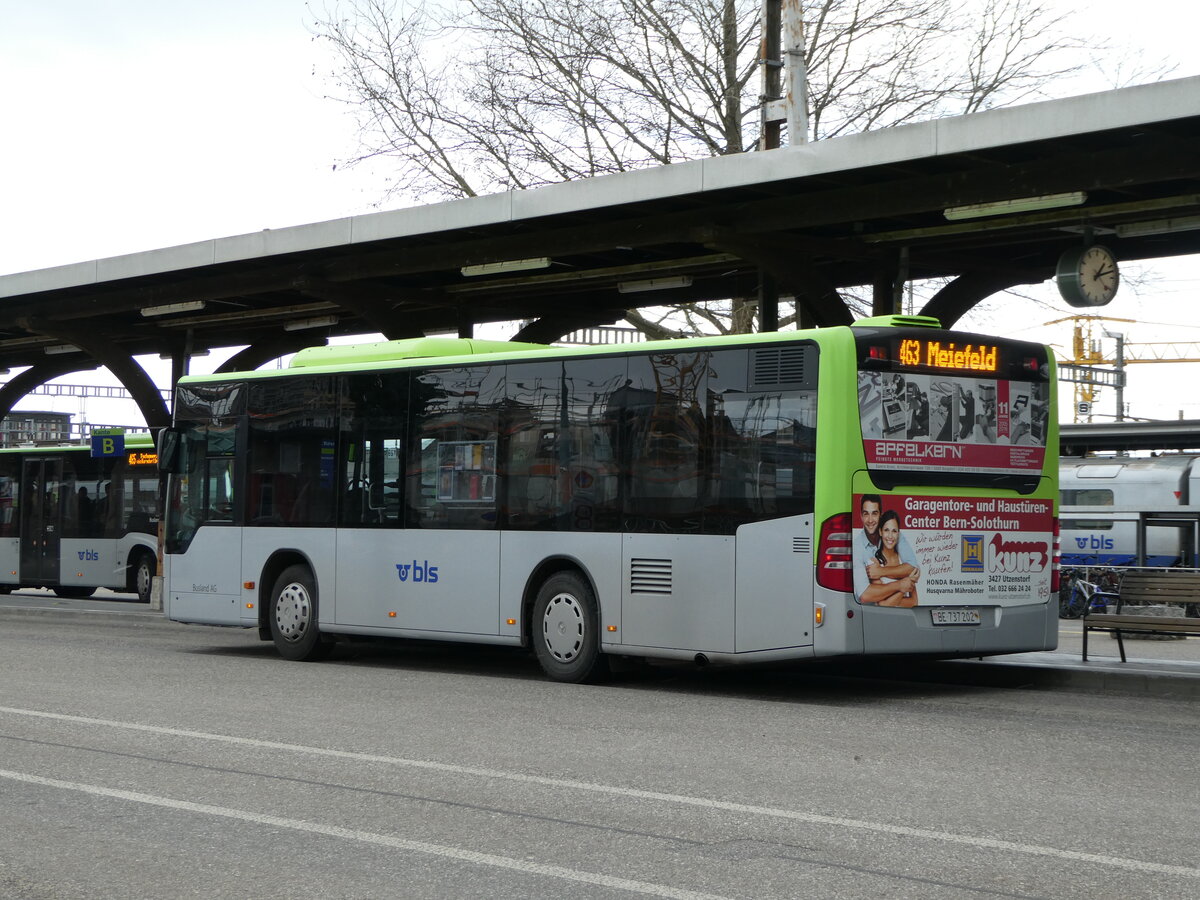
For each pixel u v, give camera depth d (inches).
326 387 640.4
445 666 623.5
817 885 235.6
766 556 490.6
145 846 265.0
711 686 544.4
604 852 259.1
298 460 649.6
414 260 761.0
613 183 631.8
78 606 1069.8
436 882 238.2
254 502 665.6
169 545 697.0
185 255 808.9
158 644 724.0
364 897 229.3
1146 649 773.3
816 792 316.5
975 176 563.2
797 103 798.5
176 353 1056.8
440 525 590.6
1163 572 594.2
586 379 547.2
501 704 474.3
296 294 893.8
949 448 501.4
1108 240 665.0
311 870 246.7
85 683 527.5
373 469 618.8
